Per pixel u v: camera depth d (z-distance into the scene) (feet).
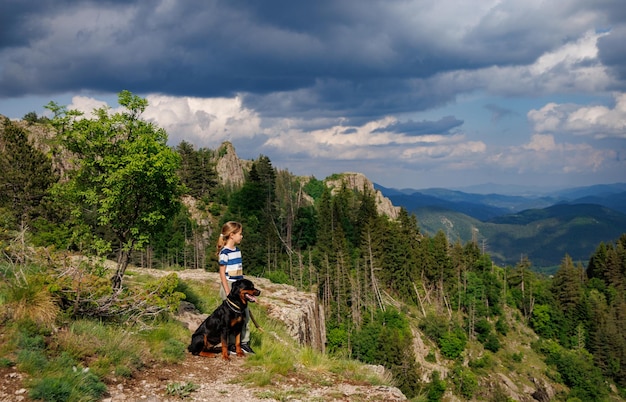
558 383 257.75
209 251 259.60
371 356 203.82
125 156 32.83
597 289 387.14
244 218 311.68
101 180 34.40
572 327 306.14
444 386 221.25
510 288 348.59
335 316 232.53
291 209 347.77
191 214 342.44
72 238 33.73
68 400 15.53
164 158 32.86
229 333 24.02
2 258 26.91
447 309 295.28
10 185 115.14
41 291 21.31
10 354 17.53
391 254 296.71
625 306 326.65
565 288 323.78
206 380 20.40
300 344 41.98
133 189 33.94
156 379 19.60
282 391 19.81
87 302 23.82
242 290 23.52
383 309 251.80
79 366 18.11
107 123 33.40
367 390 21.61
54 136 34.06
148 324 26.40
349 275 250.98
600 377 262.26
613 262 396.98
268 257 273.75
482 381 237.45
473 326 274.98
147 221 34.68
